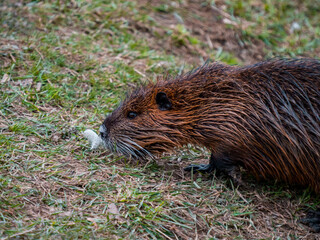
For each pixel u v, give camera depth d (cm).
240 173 647
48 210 505
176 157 674
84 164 604
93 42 954
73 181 562
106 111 736
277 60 630
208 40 1098
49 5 1019
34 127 654
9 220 476
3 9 973
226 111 582
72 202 527
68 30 970
